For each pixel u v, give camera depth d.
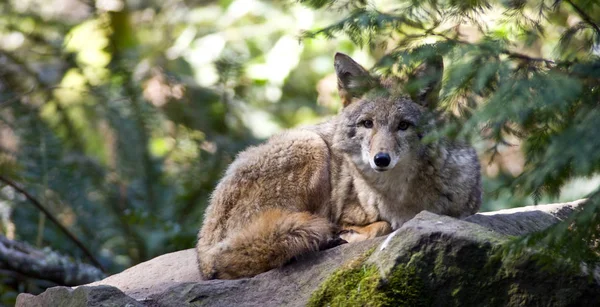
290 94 21.72
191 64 21.28
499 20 7.23
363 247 8.62
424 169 10.38
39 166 16.47
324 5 7.70
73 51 19.77
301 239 8.97
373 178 10.62
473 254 7.11
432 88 10.16
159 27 22.91
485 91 6.35
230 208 10.73
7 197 16.61
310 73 21.75
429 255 7.26
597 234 6.36
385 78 7.47
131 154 17.44
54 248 16.58
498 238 7.16
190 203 17.38
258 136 19.50
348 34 7.13
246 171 10.84
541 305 6.89
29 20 20.44
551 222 10.14
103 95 18.08
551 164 5.70
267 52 21.98
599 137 5.42
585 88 5.95
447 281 7.18
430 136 6.61
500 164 17.05
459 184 10.44
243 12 22.19
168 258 11.30
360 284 7.48
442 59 7.68
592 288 6.77
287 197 10.72
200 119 18.59
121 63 18.94
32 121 16.92
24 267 15.28
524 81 5.75
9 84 18.98
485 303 7.07
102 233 16.81
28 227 16.58
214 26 22.33
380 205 10.73
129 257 16.72
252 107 20.42
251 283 8.73
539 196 6.51
